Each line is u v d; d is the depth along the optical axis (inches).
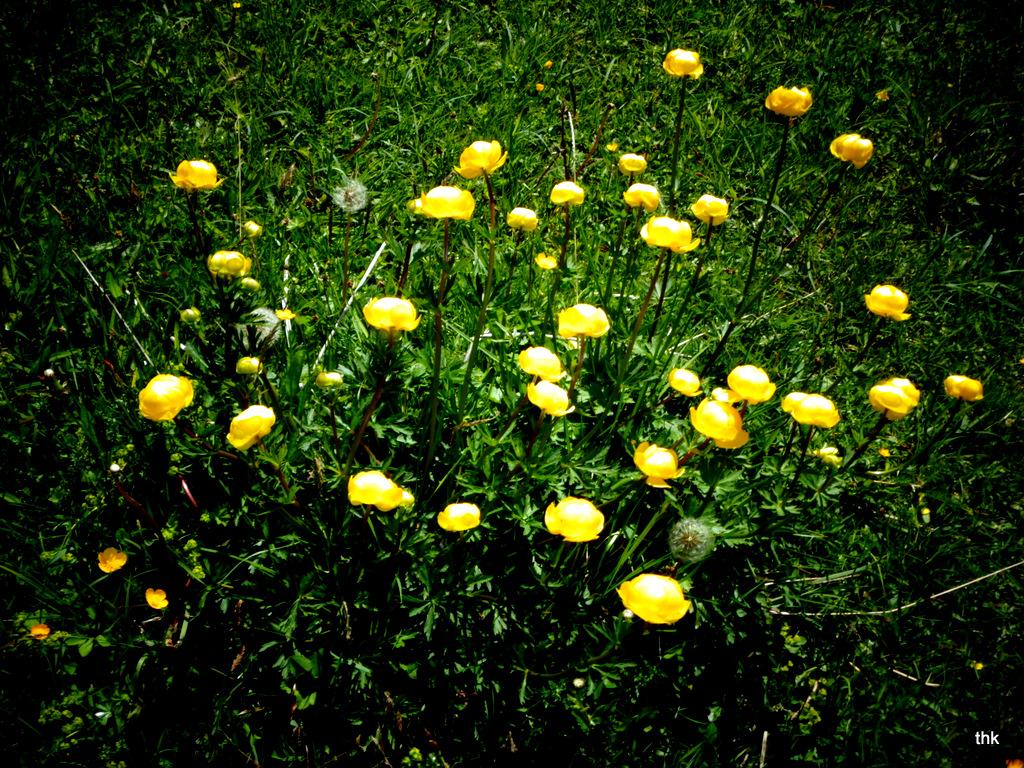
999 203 47.0
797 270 41.6
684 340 35.3
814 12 61.3
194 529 28.3
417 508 27.8
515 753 26.7
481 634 27.3
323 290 35.7
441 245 37.7
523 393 30.2
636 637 27.9
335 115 44.6
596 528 23.3
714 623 28.3
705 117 50.4
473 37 53.3
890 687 28.6
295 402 29.0
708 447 26.5
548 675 26.5
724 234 42.5
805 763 27.3
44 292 33.6
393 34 51.9
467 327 33.4
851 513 32.3
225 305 26.5
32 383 31.2
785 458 28.9
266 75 45.5
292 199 40.1
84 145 40.1
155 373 31.3
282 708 26.6
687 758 26.9
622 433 30.0
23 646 26.1
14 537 27.9
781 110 29.4
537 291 35.9
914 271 42.1
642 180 44.1
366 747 26.3
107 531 28.0
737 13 59.3
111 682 26.5
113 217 37.3
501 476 27.6
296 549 27.4
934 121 51.1
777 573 29.6
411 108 45.3
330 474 27.9
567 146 46.4
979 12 63.2
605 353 30.8
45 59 42.5
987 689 28.9
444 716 26.9
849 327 39.6
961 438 36.0
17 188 37.0
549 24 55.4
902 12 62.4
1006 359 39.2
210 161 40.5
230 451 27.9
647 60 54.3
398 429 28.2
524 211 29.6
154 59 44.8
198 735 26.0
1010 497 34.3
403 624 27.1
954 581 31.3
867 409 36.1
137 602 27.5
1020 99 54.7
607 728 26.7
